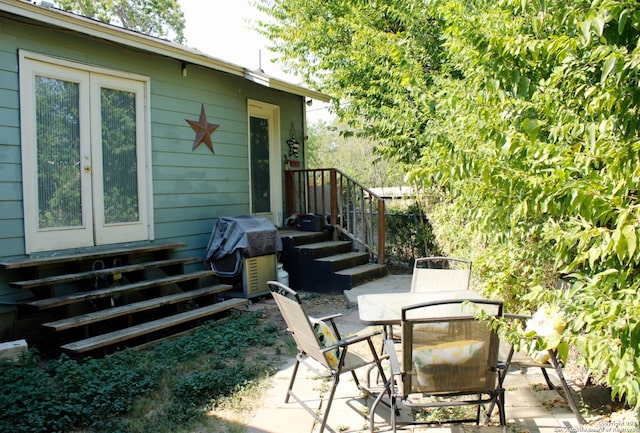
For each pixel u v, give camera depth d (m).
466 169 2.50
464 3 3.25
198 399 3.24
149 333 4.50
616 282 1.95
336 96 8.35
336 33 8.38
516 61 2.58
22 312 4.36
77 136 5.02
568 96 2.34
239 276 6.38
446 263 7.65
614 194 1.86
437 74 5.61
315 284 6.85
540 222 2.72
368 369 3.36
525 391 3.20
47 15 4.41
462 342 2.48
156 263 5.33
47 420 2.84
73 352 3.77
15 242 4.45
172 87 6.07
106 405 3.05
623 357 1.72
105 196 5.28
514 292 3.31
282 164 8.36
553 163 2.21
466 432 2.69
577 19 2.12
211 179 6.65
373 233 8.09
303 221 7.76
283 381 3.55
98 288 4.82
